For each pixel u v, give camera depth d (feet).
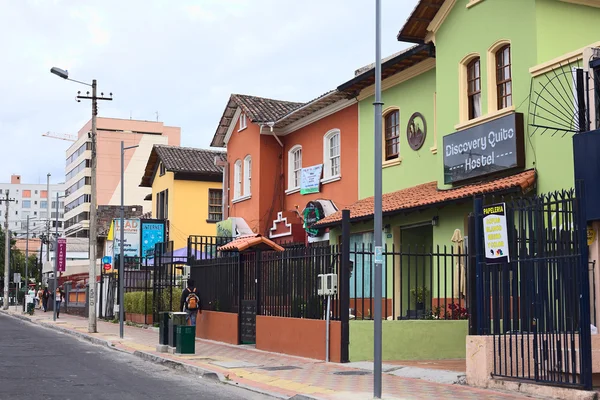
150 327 95.20
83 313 141.59
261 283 62.34
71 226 366.22
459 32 60.70
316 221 81.10
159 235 123.34
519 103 53.26
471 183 57.98
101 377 46.88
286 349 56.44
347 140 81.76
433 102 67.82
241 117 103.14
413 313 58.34
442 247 60.13
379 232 35.60
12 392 39.37
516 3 54.13
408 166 70.95
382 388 38.52
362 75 73.61
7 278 185.98
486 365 37.68
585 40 53.21
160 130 360.48
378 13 36.78
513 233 37.19
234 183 105.19
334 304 51.24
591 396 31.68
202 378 47.24
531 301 36.24
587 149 41.29
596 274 40.68
